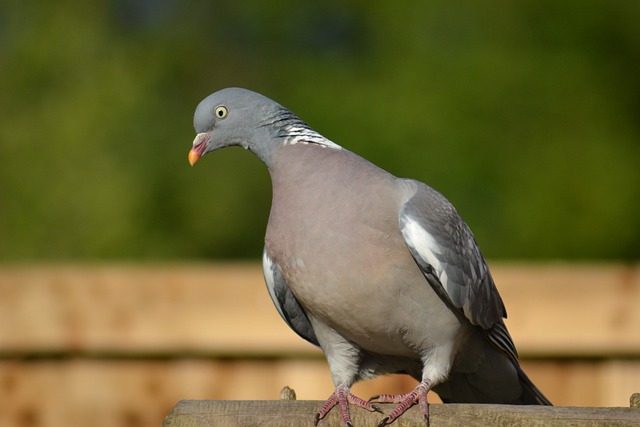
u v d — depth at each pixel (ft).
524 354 21.71
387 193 18.02
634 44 48.57
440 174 46.06
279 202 18.34
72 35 54.34
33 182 51.70
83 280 22.16
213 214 50.62
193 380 22.04
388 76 48.65
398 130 46.42
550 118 47.34
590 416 14.78
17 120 53.26
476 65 47.65
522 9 48.91
